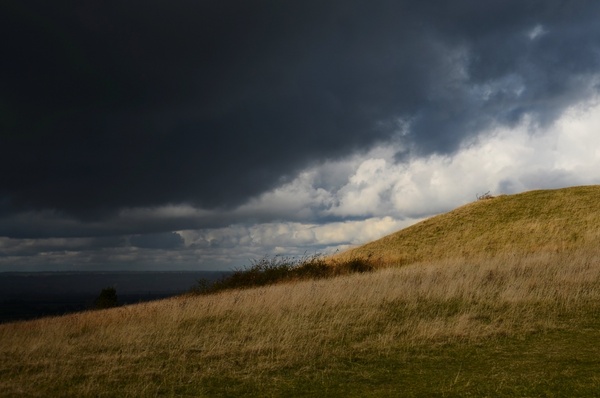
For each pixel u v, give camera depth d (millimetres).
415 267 24906
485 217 42250
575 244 31281
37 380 9336
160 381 9141
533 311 13828
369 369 9609
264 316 14320
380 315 14133
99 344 12273
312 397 8109
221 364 10039
